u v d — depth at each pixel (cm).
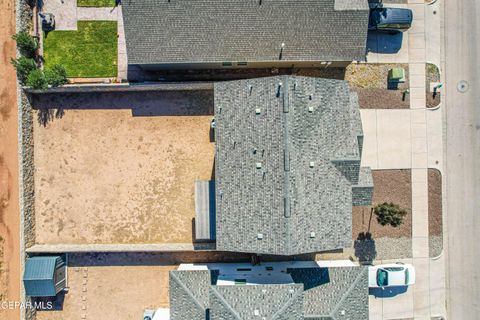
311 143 2511
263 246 2494
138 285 3133
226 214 2617
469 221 3111
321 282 2750
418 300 3117
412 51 3094
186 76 3084
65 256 3117
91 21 3052
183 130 3097
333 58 2764
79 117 3092
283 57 2753
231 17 2653
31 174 3064
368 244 3098
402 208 3112
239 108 2581
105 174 3092
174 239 3092
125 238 3094
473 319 3103
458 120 3103
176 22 2661
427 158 3108
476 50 3083
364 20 2678
